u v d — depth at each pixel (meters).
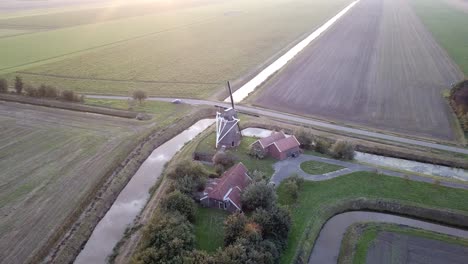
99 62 139.88
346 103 95.06
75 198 58.09
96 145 75.12
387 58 134.38
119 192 62.62
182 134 84.31
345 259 46.97
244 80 116.62
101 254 49.00
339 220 54.78
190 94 105.06
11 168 66.00
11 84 114.81
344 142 69.50
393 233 50.91
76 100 99.50
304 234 50.72
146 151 75.00
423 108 90.50
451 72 116.62
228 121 73.06
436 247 48.25
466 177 64.12
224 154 67.50
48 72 127.81
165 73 124.69
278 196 58.56
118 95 105.00
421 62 128.25
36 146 74.44
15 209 55.25
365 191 59.72
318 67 126.88
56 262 46.88
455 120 83.50
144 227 50.88
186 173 59.84
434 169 67.00
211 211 55.53
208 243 49.06
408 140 75.19
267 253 43.38
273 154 70.06
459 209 54.94
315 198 58.28
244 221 47.81
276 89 107.12
